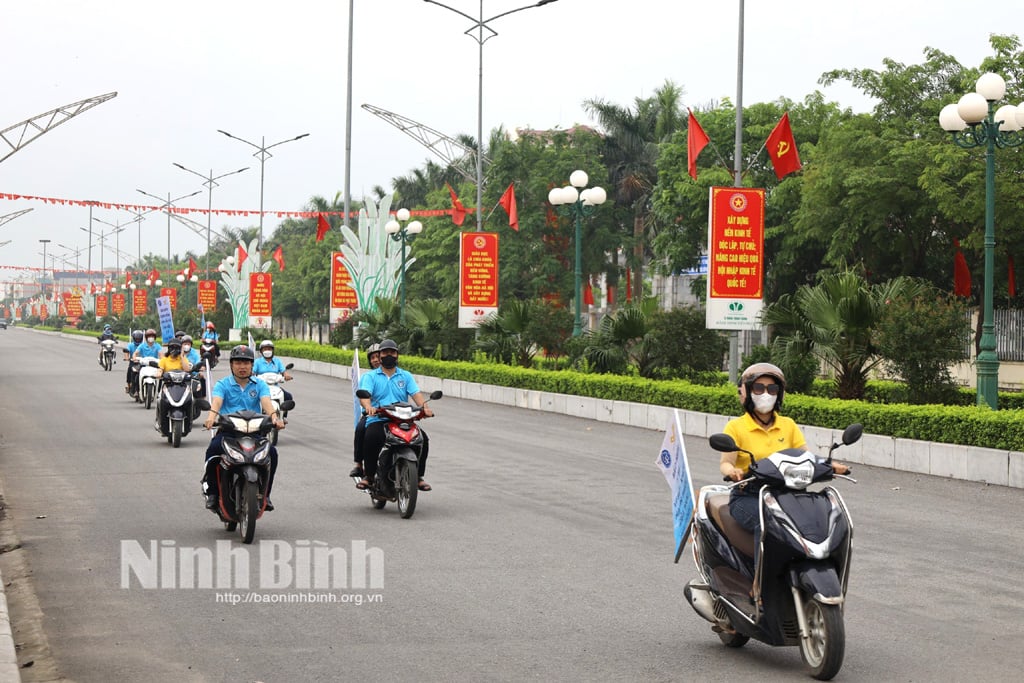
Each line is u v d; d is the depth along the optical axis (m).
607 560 9.66
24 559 9.77
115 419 23.64
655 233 54.03
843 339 19.83
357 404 12.64
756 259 22.08
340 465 16.39
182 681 6.34
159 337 78.38
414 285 61.19
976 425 15.26
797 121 42.53
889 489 14.20
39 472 15.44
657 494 13.52
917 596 8.41
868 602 8.23
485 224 53.66
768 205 40.62
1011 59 30.70
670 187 44.56
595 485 14.27
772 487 6.48
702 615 7.14
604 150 56.59
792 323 20.28
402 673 6.46
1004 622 7.65
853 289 19.73
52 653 6.93
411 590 8.55
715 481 14.39
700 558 7.18
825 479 6.45
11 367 46.47
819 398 18.72
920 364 19.17
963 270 32.84
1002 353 31.00
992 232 17.72
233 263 72.50
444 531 11.06
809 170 35.91
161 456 17.33
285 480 14.79
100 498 13.13
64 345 79.50
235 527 11.12
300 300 82.62
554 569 9.30
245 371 11.29
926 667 6.57
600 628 7.48
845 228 33.72
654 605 8.11
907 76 33.84
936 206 31.73
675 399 22.05
